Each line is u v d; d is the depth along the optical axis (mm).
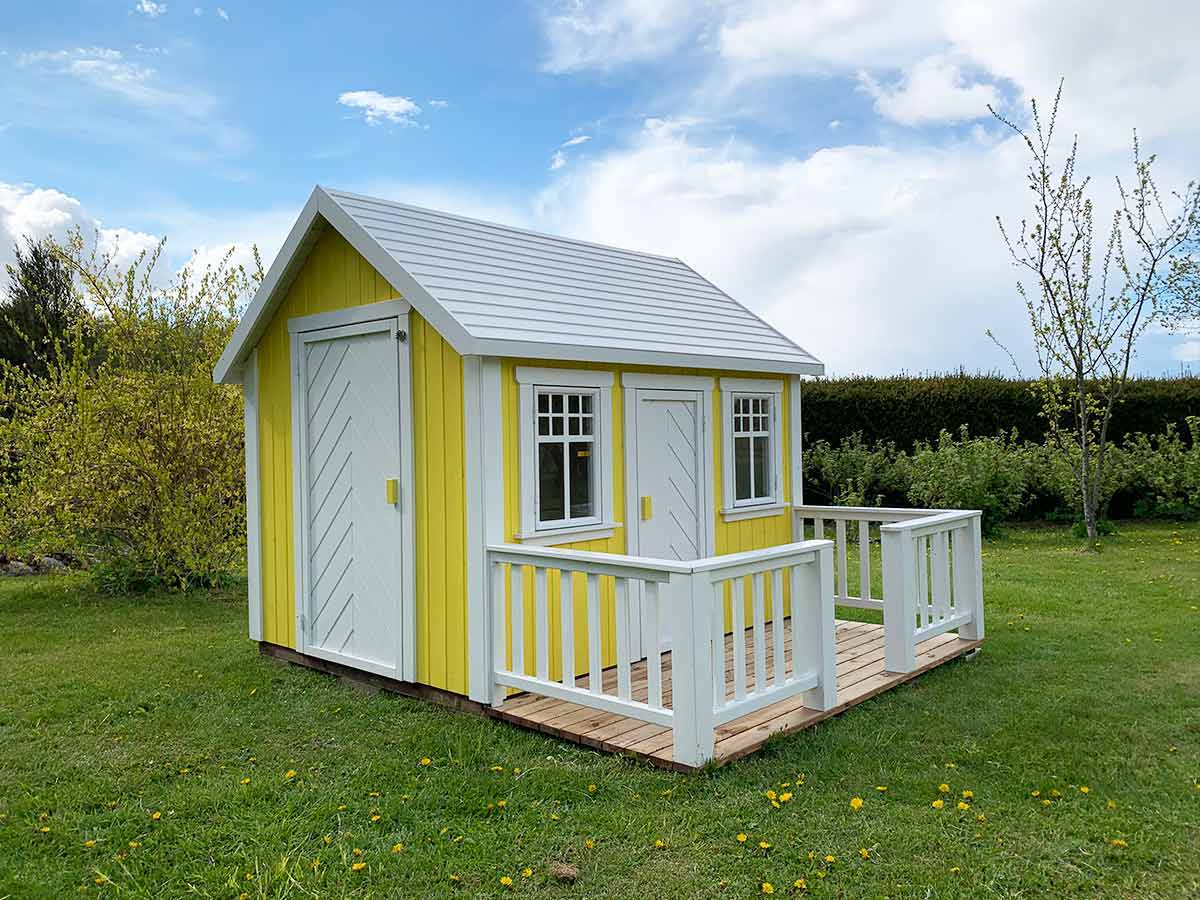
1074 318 12445
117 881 3639
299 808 4312
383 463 6172
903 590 6184
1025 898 3396
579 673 6160
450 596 5758
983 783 4461
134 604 9969
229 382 7586
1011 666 6609
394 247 5852
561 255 7547
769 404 8062
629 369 6520
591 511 6262
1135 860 3656
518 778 4586
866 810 4156
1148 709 5570
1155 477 14094
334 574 6645
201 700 6195
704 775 4512
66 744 5320
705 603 4586
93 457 10062
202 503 10477
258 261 11055
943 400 16062
